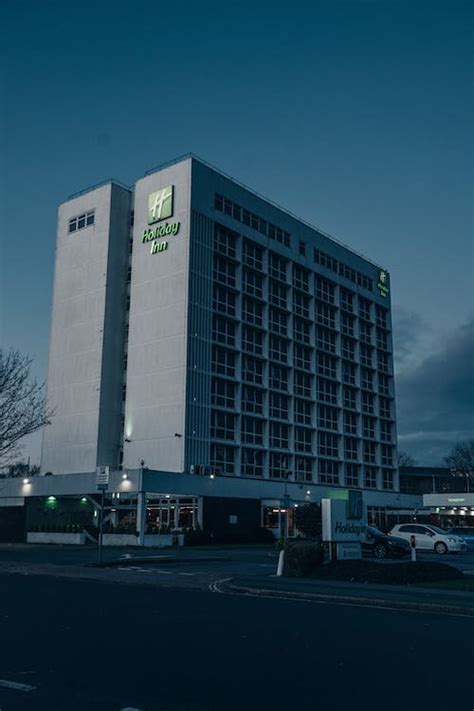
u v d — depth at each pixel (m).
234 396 58.94
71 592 16.64
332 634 10.17
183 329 54.59
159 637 9.87
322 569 20.08
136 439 55.38
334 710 6.22
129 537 44.84
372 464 74.69
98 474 26.55
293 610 13.09
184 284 55.47
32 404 36.44
